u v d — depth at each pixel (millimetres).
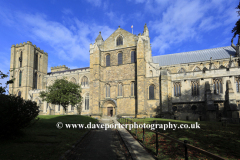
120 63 55531
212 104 44938
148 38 61219
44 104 72438
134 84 52375
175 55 71375
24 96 81250
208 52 66125
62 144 14219
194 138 15953
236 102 46188
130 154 12008
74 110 60906
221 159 5203
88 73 72312
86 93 62094
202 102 49031
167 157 10898
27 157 10555
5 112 14641
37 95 78250
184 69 63594
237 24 20594
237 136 16656
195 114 49250
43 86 82062
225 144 13703
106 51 57312
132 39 54719
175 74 53406
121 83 54000
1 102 15164
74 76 75250
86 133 20688
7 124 14828
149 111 49000
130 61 53938
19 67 86875
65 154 11531
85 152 13125
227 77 48000
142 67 49250
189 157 10883
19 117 15367
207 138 15883
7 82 12914
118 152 13133
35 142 14758
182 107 50969
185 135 17469
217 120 43219
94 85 53250
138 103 47938
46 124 25516
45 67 96562
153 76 50406
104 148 14359
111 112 53531
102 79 56000
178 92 52375
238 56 58156
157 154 11359
